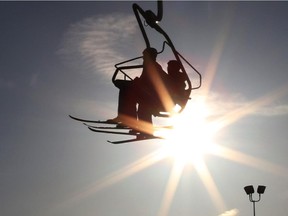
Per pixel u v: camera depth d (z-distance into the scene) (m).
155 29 9.88
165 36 10.04
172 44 10.15
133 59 10.32
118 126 10.79
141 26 9.81
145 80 10.32
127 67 10.41
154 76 10.21
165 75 10.36
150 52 10.12
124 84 10.55
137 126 10.54
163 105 10.49
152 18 9.72
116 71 10.45
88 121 10.65
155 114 10.69
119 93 10.62
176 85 10.46
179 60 10.37
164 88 10.31
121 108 10.55
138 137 10.89
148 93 10.38
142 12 9.66
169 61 10.61
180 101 10.59
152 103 10.47
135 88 10.42
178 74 10.55
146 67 10.20
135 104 10.56
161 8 9.62
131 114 10.49
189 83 10.61
